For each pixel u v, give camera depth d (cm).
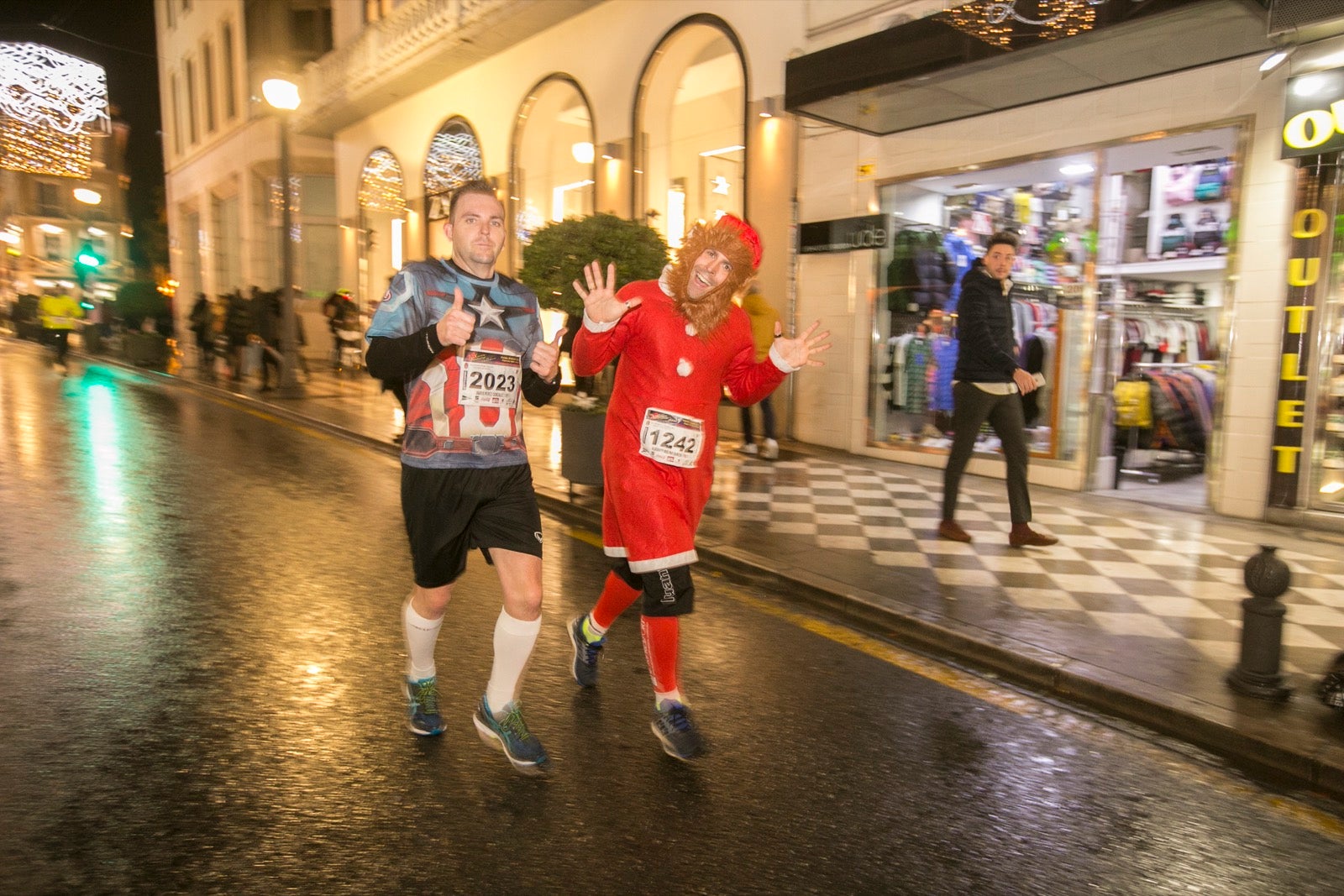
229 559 518
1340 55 573
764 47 1023
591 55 1311
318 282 2403
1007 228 816
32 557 506
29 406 1167
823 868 246
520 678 290
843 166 952
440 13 1491
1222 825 277
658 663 308
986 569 523
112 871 230
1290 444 639
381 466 856
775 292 1031
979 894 238
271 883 228
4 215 4384
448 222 284
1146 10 562
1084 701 367
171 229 3278
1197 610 455
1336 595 489
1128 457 848
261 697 337
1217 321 862
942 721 343
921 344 895
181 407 1246
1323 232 612
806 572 509
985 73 690
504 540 281
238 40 2402
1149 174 789
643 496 301
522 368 290
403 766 291
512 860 243
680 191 1438
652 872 241
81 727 307
